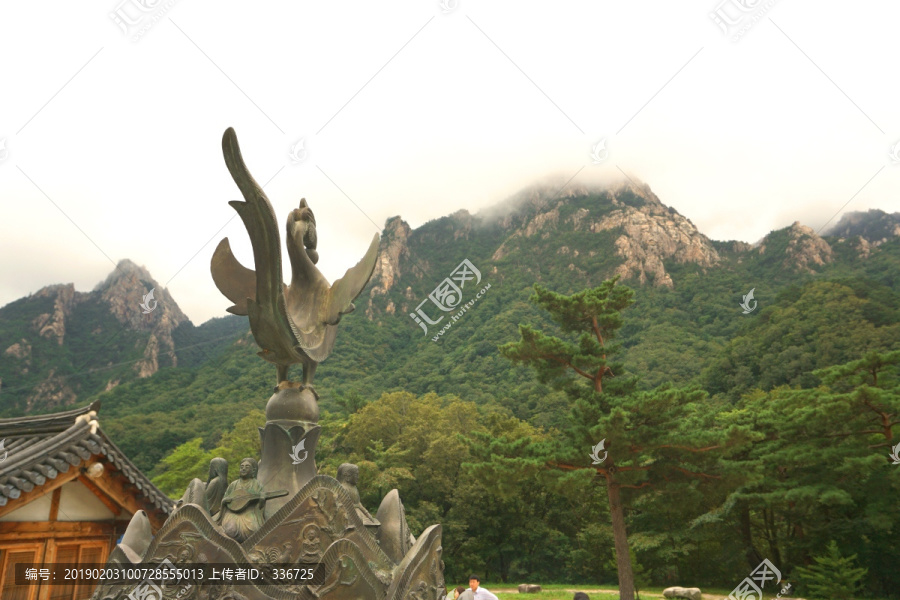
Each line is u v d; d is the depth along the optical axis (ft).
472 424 166.30
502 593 101.81
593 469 70.13
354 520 20.52
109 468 36.70
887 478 79.46
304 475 21.95
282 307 21.04
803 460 81.46
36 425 36.19
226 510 20.52
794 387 155.43
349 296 24.82
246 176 18.89
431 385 259.60
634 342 265.34
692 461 75.20
